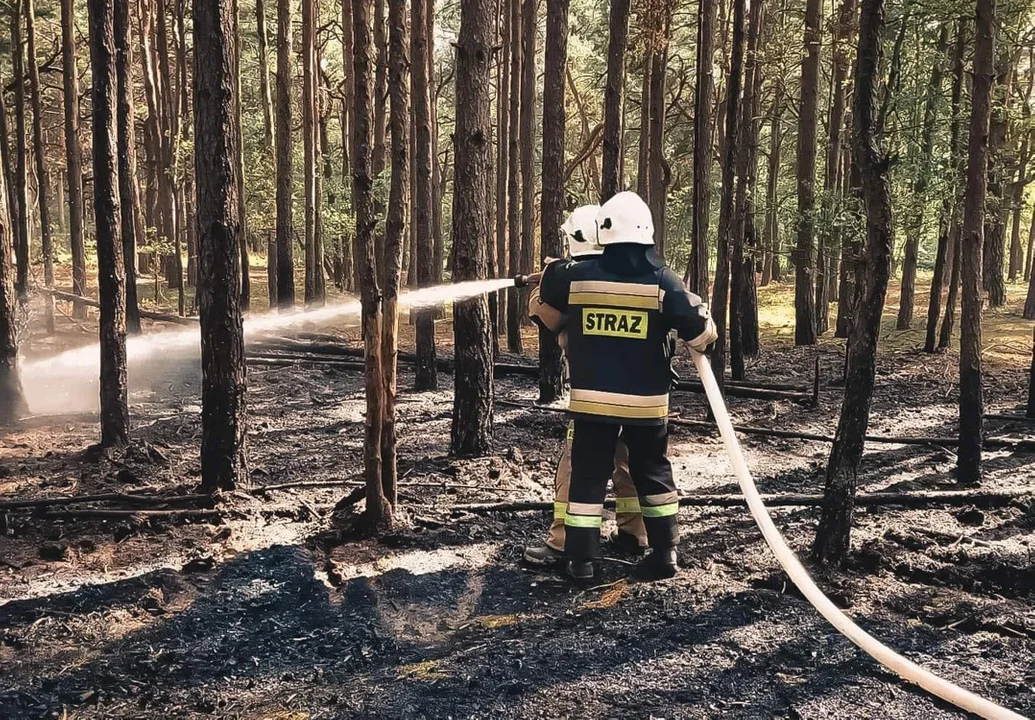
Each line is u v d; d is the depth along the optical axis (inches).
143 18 807.1
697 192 366.0
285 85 603.2
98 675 143.8
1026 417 348.8
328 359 490.3
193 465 270.8
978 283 248.1
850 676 142.3
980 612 166.7
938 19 448.5
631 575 188.5
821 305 671.1
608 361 180.7
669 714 130.9
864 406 183.6
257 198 826.8
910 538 204.4
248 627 162.6
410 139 694.5
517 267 593.0
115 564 191.8
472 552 201.8
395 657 150.8
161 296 810.2
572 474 184.4
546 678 142.1
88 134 1128.8
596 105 1100.5
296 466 279.1
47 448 290.7
